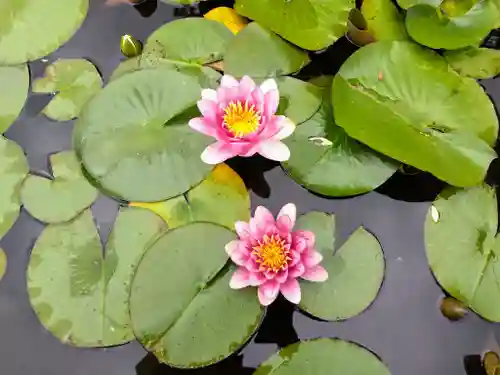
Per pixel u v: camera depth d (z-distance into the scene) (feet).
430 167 4.66
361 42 4.97
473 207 4.73
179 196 4.74
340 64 4.96
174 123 4.80
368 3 5.00
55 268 4.67
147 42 4.98
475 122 4.75
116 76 4.93
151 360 4.62
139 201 4.72
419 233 4.75
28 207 4.75
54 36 5.01
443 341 4.65
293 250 4.51
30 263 4.68
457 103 4.78
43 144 4.86
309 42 4.93
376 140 4.69
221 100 4.63
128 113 4.81
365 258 4.66
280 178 4.80
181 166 4.75
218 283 4.60
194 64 4.92
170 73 4.86
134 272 4.62
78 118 4.85
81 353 4.64
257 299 4.60
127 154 4.75
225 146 4.60
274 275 4.49
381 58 4.84
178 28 4.99
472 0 4.84
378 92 4.79
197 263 4.62
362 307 4.61
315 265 4.53
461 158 4.68
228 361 4.59
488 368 4.58
